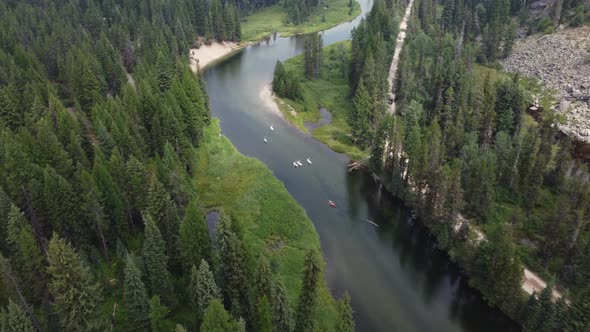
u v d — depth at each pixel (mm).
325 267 88062
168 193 76188
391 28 182750
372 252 92750
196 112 125188
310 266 57594
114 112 104250
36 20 183875
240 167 117188
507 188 102375
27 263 61812
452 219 88625
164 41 174125
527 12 191750
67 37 163625
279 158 126625
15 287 59875
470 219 96062
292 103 157625
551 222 83375
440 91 134625
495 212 96812
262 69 193500
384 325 76188
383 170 115250
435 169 96125
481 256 81438
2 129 89938
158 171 83250
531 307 71562
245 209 99562
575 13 172375
